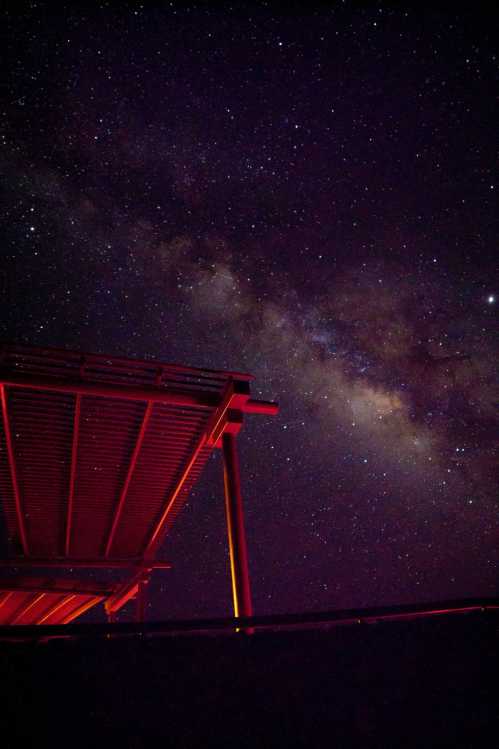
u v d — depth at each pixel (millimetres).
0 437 5648
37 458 6023
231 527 5176
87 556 8117
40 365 4988
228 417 5395
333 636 2984
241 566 4992
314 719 2623
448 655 3041
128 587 8141
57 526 7414
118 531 7707
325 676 2811
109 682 2537
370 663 2920
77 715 2404
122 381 5246
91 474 6383
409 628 3121
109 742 2361
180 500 7262
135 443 5918
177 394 5402
